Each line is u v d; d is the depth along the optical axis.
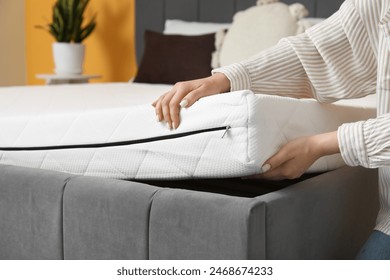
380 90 1.29
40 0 4.58
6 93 2.40
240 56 2.77
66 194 1.27
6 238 1.40
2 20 4.56
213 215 1.06
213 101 1.17
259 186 1.41
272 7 2.78
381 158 1.11
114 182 1.23
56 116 1.45
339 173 1.35
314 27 1.42
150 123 1.27
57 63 3.99
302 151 1.16
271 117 1.15
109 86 2.94
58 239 1.29
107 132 1.34
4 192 1.38
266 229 1.06
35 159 1.48
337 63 1.38
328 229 1.26
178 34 3.23
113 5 4.21
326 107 1.39
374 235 1.24
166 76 3.12
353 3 1.38
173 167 1.25
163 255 1.13
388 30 1.27
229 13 3.56
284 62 1.38
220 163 1.17
